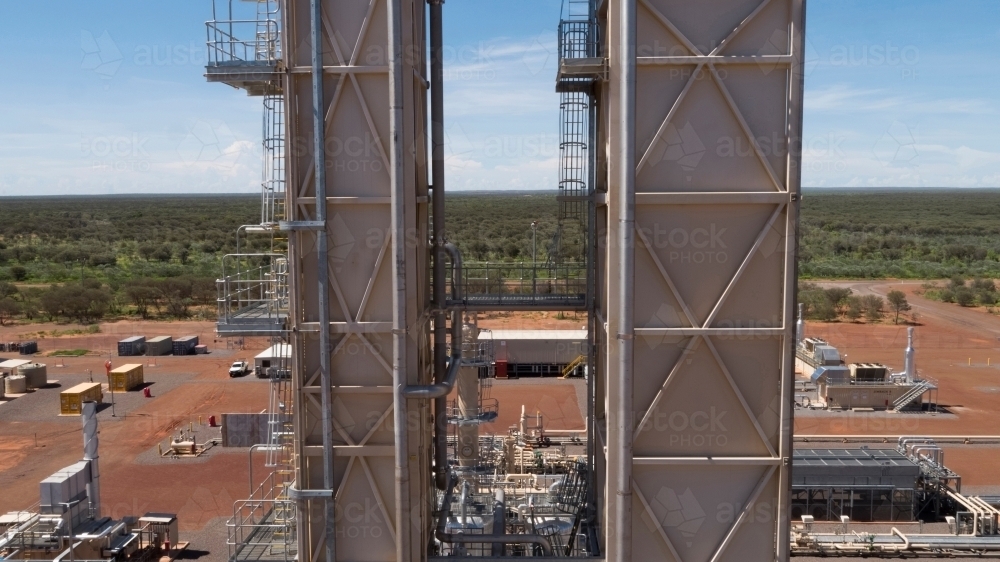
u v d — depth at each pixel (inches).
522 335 2112.5
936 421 1674.5
